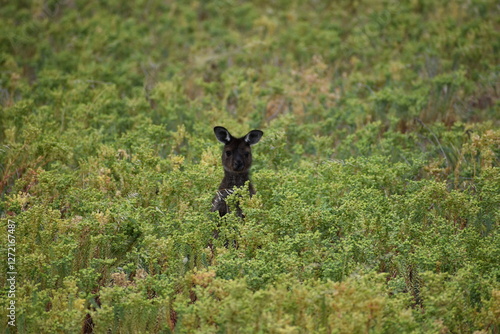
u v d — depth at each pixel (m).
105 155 29.70
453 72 41.56
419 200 25.30
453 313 19.55
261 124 38.31
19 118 35.03
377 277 20.11
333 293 19.11
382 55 47.41
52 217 24.20
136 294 19.94
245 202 25.44
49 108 36.84
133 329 20.22
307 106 39.59
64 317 19.27
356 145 32.50
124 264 24.11
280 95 40.91
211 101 40.97
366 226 23.62
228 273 21.41
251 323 18.48
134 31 52.66
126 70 44.91
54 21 57.50
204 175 27.03
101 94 39.25
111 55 49.50
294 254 21.81
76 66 46.19
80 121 35.84
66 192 27.25
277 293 18.88
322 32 50.53
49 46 48.84
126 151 31.66
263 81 44.50
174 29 54.28
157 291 20.80
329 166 28.11
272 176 27.19
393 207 25.30
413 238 24.17
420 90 39.34
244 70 45.28
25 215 23.75
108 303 20.14
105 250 23.72
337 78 45.09
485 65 42.84
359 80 42.72
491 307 19.77
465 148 30.70
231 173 29.52
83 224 23.53
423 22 52.91
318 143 32.56
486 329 20.11
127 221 24.08
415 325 18.72
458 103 40.03
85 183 28.83
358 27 52.72
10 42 49.75
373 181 27.25
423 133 35.56
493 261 22.30
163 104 38.47
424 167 30.31
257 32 53.78
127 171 28.19
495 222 25.17
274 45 48.75
